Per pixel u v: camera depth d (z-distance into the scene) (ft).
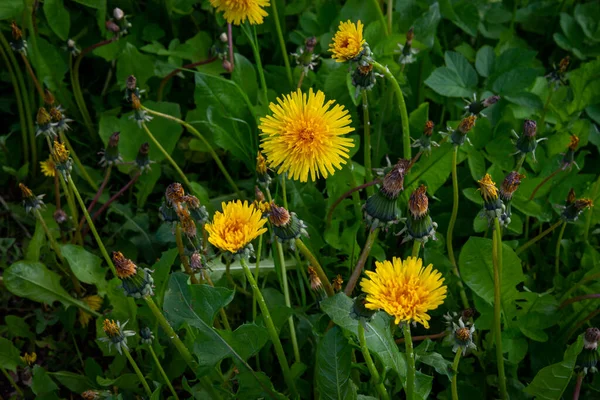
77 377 2.82
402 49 3.04
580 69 3.19
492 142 3.05
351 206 3.05
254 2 2.89
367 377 2.83
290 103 2.50
